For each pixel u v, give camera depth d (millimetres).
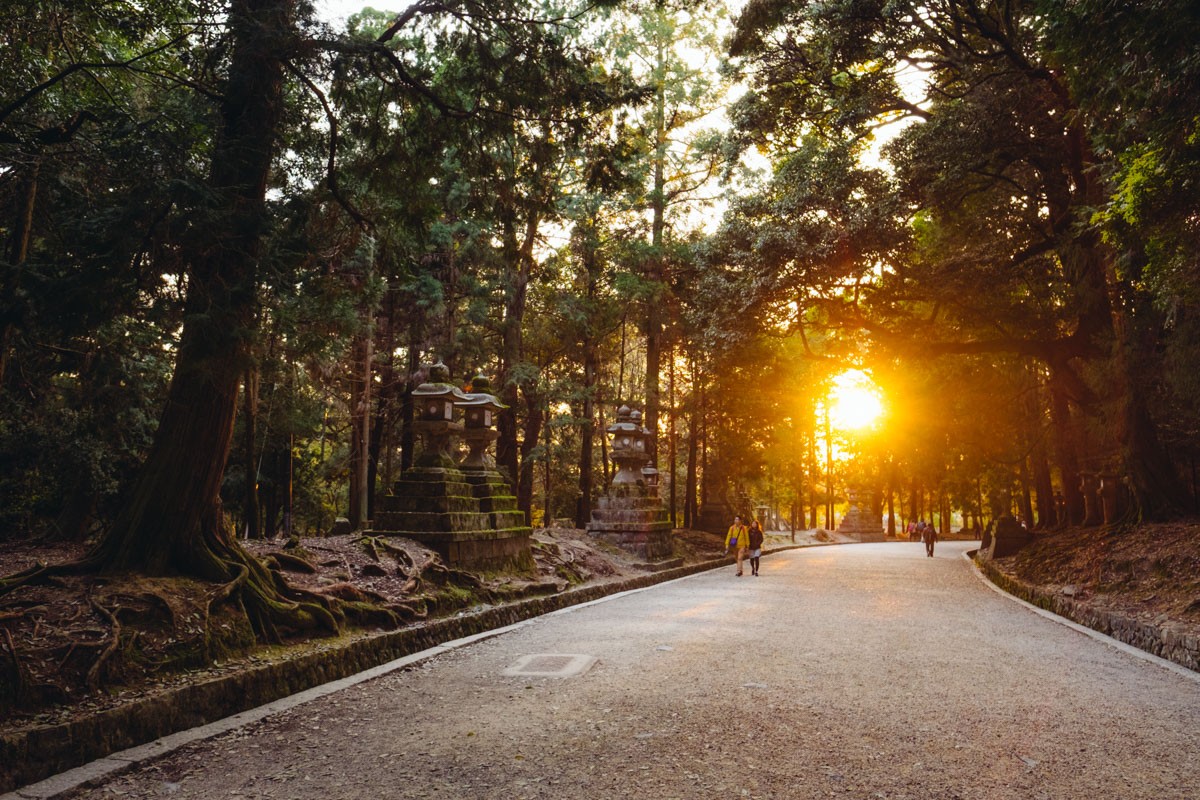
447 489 12461
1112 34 6855
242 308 6691
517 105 8750
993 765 4562
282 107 7844
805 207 17688
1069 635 9844
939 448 30188
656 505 22359
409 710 5996
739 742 5000
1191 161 7137
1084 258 16625
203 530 7422
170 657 5941
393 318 24078
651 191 28203
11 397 12336
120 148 5895
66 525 13242
